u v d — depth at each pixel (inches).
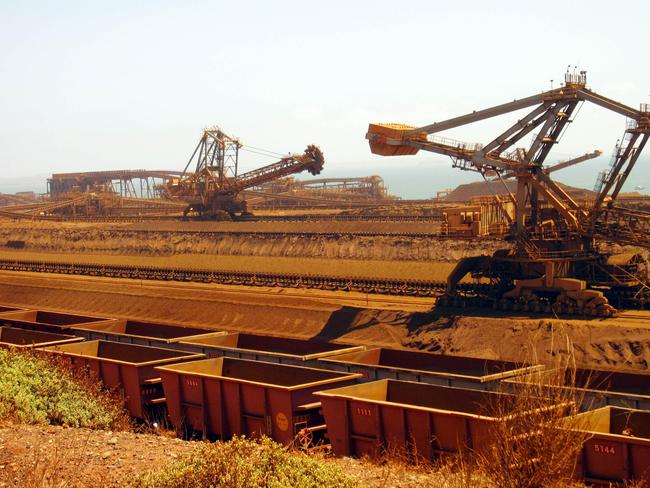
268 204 6225.4
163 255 3688.5
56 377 987.9
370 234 3253.0
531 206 2150.6
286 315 2092.8
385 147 2158.0
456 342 1777.8
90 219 5378.9
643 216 2021.4
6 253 4220.0
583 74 1987.0
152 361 1188.5
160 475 636.7
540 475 621.6
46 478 648.4
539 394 641.0
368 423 876.0
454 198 6092.5
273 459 651.5
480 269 2151.8
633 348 1584.6
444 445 819.4
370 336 1903.3
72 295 2608.3
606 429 836.6
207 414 1022.4
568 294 1920.5
